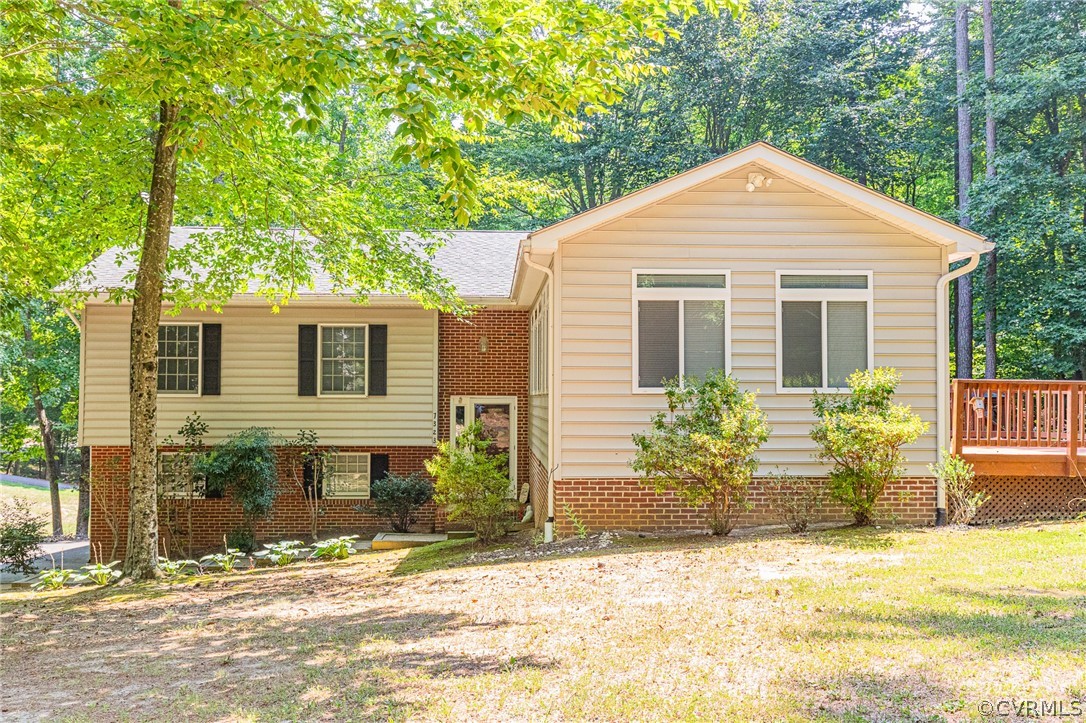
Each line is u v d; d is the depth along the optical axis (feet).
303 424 58.90
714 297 39.78
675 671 18.12
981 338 99.71
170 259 47.57
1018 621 20.71
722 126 107.76
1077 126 81.00
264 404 58.65
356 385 59.52
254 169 39.75
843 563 29.25
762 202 40.01
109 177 42.11
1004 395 43.45
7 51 31.37
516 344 62.39
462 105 25.46
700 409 36.91
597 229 39.55
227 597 34.22
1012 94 82.79
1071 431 39.81
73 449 122.83
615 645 20.51
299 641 23.82
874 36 103.71
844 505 39.29
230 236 47.83
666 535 38.50
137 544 41.78
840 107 94.89
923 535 35.04
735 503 39.60
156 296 41.24
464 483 44.98
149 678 20.71
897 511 39.88
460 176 21.72
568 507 39.60
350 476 59.72
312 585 36.37
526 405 62.13
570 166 103.50
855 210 40.19
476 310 59.82
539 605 25.93
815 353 39.96
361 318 59.57
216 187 43.73
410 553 46.98
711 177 39.06
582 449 39.55
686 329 39.78
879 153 98.94
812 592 24.84
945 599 23.32
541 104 23.86
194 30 22.81
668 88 102.58
